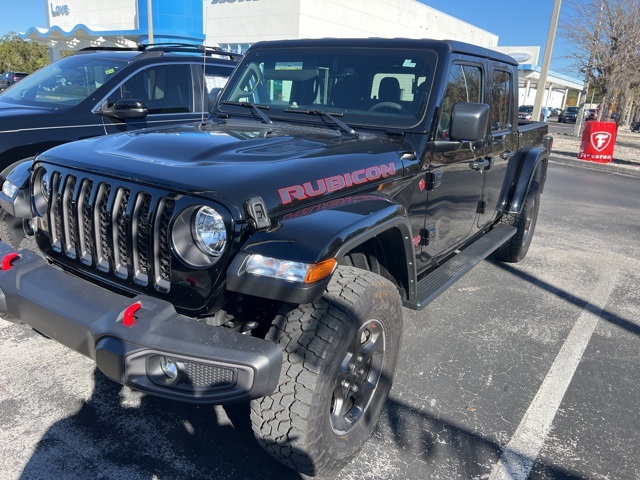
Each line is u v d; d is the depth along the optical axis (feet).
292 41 12.07
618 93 72.13
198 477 7.71
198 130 9.65
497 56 13.17
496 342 12.30
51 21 85.25
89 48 20.53
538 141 18.33
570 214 26.61
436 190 10.85
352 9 69.00
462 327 12.99
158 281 7.07
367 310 7.39
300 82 11.48
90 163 7.80
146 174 7.15
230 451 8.26
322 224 6.97
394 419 9.25
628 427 9.39
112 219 7.32
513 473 8.12
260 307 7.69
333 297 7.14
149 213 6.93
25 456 7.89
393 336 8.48
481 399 9.98
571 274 17.46
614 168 44.57
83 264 7.93
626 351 12.25
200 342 6.10
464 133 9.67
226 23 69.62
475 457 8.42
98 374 10.08
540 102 47.75
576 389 10.52
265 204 6.82
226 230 6.50
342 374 7.39
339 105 10.95
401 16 78.54
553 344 12.38
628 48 58.70
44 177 8.43
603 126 45.85
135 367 6.20
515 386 10.50
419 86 10.39
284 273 6.39
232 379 6.07
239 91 12.18
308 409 6.65
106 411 9.04
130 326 6.28
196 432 8.66
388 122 10.37
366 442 8.55
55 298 7.02
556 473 8.18
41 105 16.49
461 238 13.21
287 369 6.74
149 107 17.74
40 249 8.77
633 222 25.52
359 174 8.50
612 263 18.90
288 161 7.81
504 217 16.93
